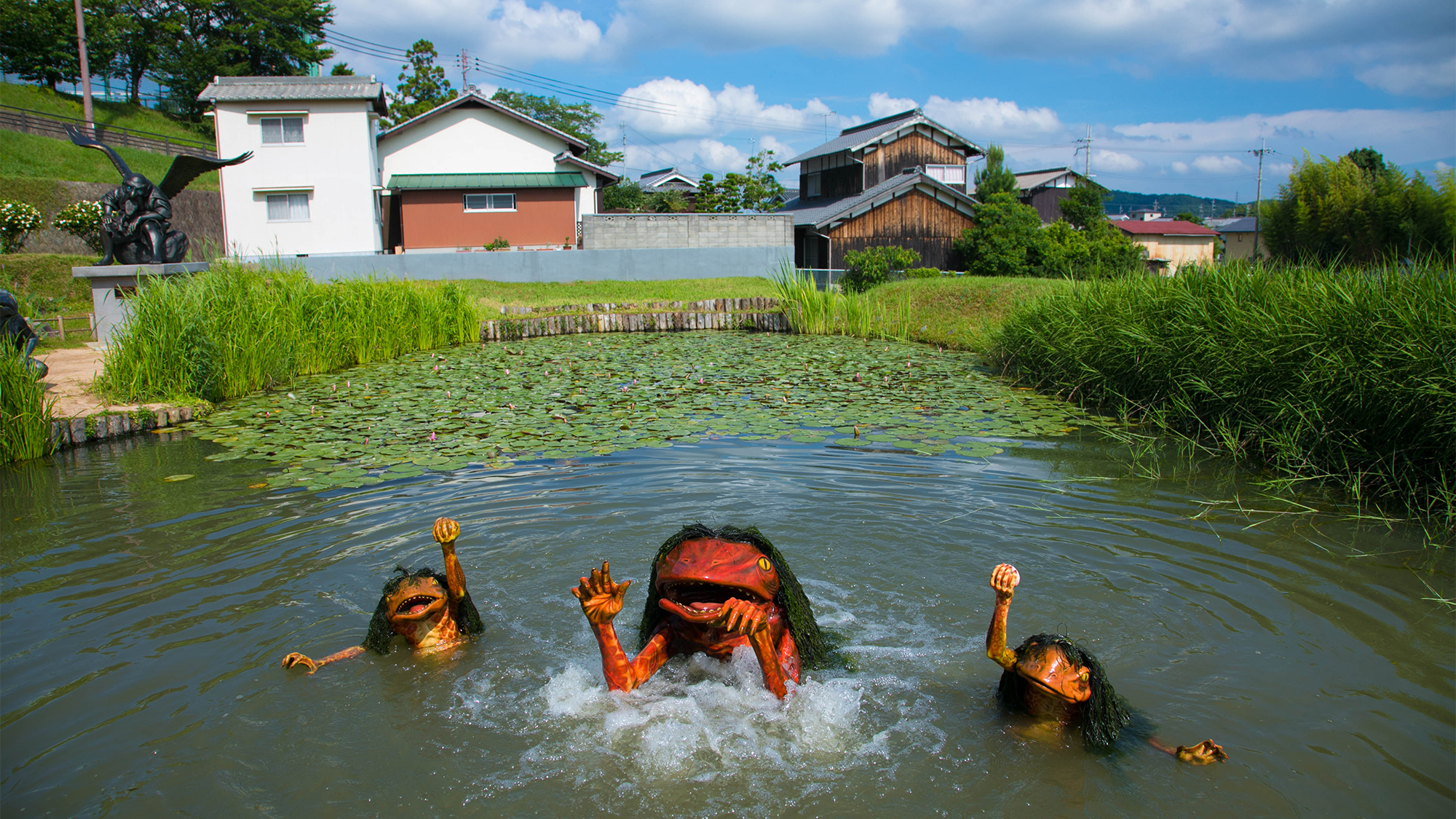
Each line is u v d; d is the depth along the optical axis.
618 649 3.33
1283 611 4.21
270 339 11.66
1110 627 4.05
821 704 3.35
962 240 28.66
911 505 5.95
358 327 14.03
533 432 8.42
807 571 4.80
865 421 8.94
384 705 3.44
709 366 13.37
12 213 22.02
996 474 6.81
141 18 39.72
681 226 27.42
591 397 10.57
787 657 3.47
